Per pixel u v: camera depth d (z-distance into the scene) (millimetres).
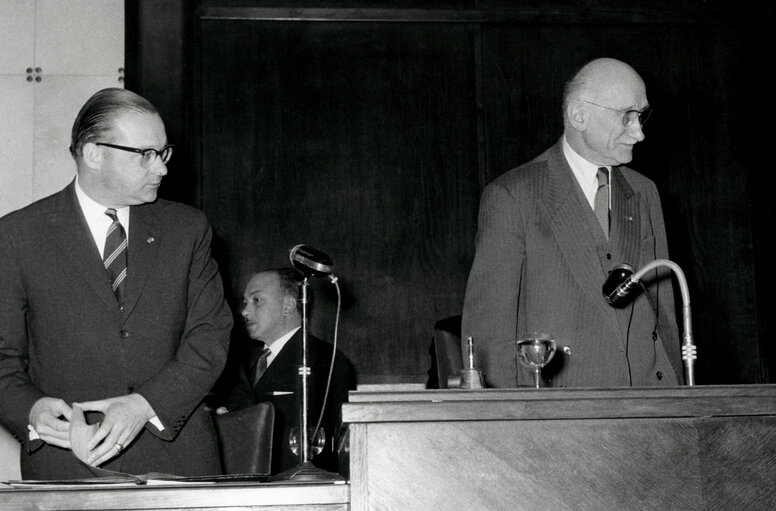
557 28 5816
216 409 4105
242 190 5586
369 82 5727
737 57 5801
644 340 2885
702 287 5617
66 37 5480
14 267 2504
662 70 5805
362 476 1931
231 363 4254
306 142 5652
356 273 5547
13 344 2500
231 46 5703
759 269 5602
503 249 2926
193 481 2135
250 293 4406
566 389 1979
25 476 2414
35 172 5352
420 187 5641
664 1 5793
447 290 5559
